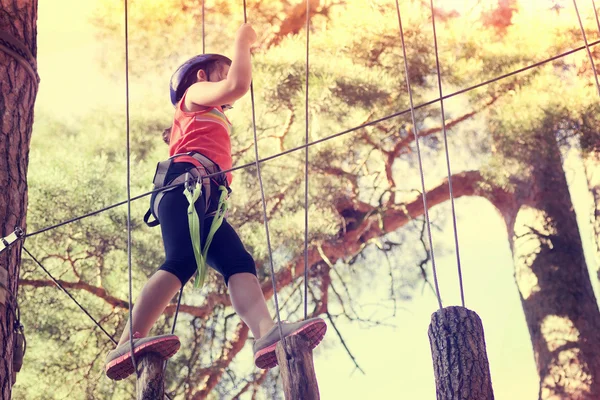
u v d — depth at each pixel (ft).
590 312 22.65
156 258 20.13
